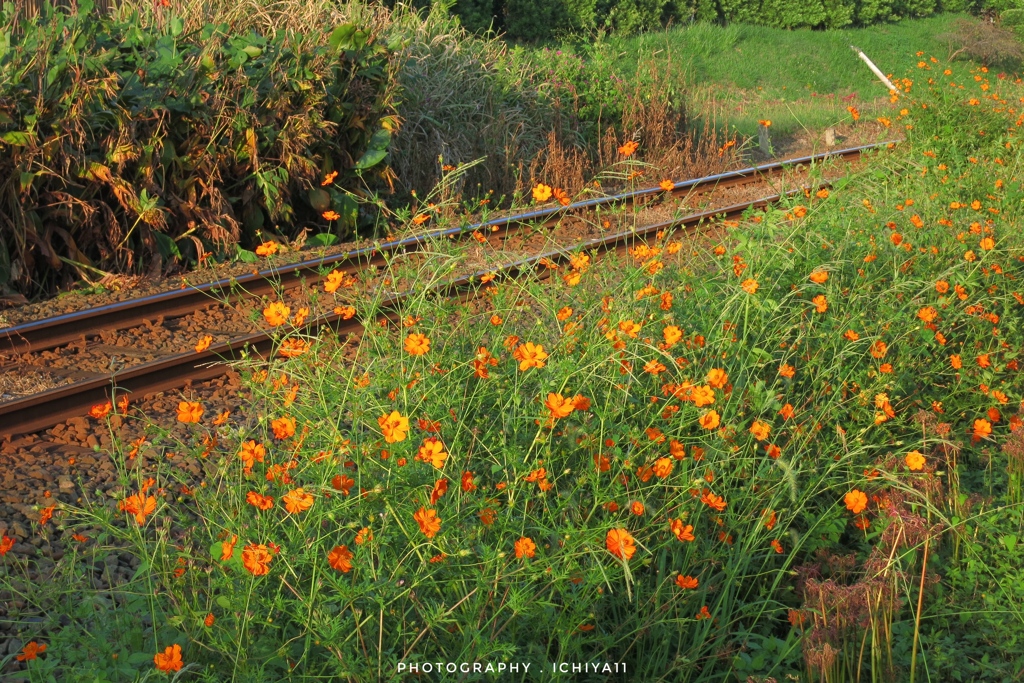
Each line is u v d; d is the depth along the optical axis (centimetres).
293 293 687
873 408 421
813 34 2870
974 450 451
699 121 1462
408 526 282
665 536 330
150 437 461
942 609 345
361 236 899
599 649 307
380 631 259
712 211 947
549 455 318
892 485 370
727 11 2909
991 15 3669
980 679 319
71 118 702
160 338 598
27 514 386
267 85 836
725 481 349
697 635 314
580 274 434
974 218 675
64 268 731
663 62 1501
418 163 1019
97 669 264
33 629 309
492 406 363
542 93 1223
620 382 358
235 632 263
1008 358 496
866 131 1627
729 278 457
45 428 474
